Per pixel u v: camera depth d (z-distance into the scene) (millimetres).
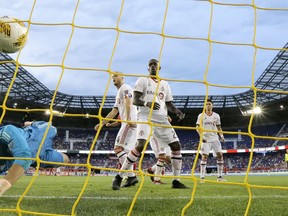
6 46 4094
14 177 3168
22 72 40312
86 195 6215
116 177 7301
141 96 7188
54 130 5688
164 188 7797
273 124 52406
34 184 10844
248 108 50625
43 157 5574
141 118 7078
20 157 3225
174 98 49656
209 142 12016
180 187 7758
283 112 50031
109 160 51344
